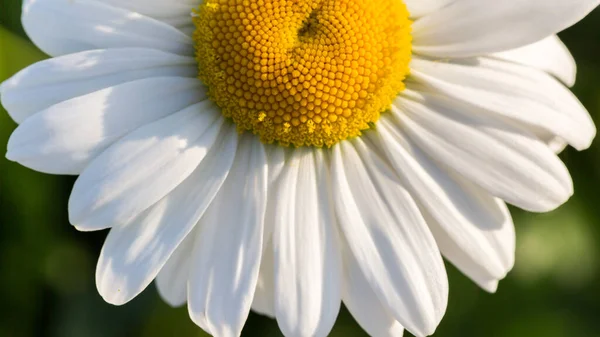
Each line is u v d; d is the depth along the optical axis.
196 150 0.12
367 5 0.12
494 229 0.13
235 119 0.12
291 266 0.12
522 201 0.12
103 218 0.12
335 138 0.13
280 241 0.12
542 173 0.12
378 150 0.13
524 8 0.12
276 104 0.12
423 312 0.12
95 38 0.12
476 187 0.13
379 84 0.12
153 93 0.12
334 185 0.13
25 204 0.14
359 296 0.13
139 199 0.12
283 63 0.12
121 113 0.12
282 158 0.13
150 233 0.12
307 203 0.13
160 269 0.13
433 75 0.12
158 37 0.12
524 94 0.12
